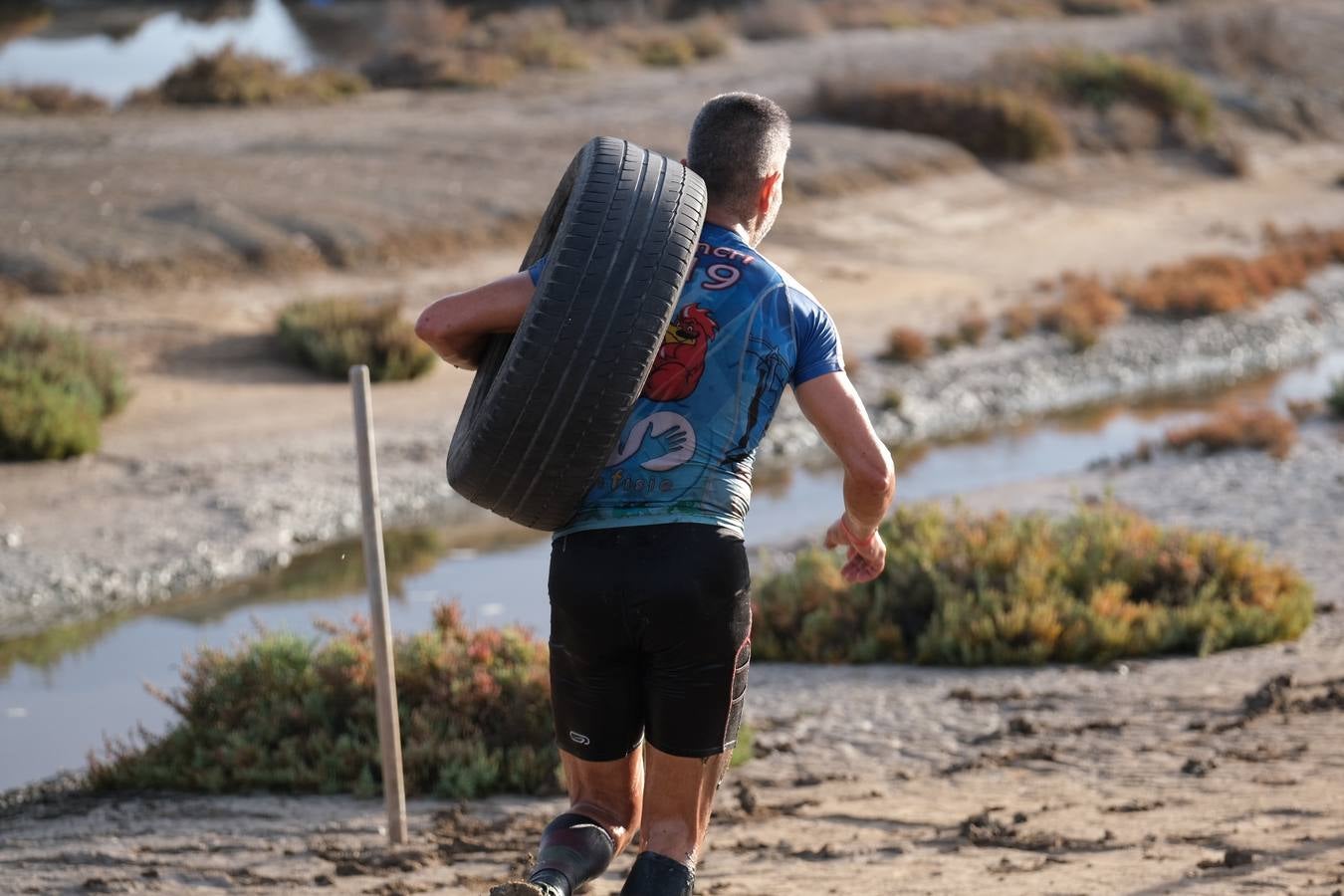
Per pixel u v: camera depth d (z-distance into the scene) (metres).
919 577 32.06
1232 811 18.16
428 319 10.01
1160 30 166.00
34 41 156.50
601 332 9.09
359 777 22.75
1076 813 18.89
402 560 41.91
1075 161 117.00
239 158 89.44
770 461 54.44
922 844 17.94
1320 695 25.27
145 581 39.34
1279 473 49.81
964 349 70.12
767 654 31.48
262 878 18.11
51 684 31.53
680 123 108.56
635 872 9.68
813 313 9.92
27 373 50.28
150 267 67.88
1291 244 98.31
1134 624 30.45
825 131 110.06
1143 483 49.06
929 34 163.88
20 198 74.81
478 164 92.50
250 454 49.88
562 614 9.81
